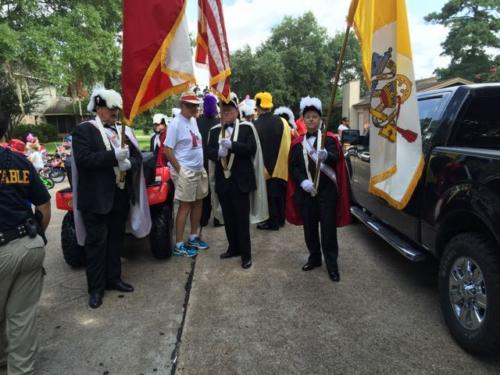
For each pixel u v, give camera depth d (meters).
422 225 3.37
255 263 4.52
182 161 4.64
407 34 3.11
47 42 16.50
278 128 5.61
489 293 2.48
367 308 3.42
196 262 4.59
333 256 4.00
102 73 19.52
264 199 4.54
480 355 2.71
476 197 2.60
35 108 32.12
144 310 3.51
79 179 3.53
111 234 3.85
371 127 3.43
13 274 2.37
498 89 3.27
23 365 2.49
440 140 3.25
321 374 2.59
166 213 4.64
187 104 4.57
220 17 3.66
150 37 3.25
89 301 3.61
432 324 3.14
